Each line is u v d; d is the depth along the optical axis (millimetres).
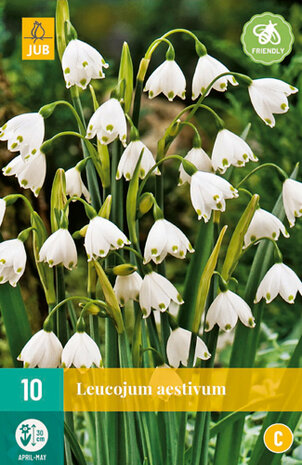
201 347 877
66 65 825
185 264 2289
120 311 848
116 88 816
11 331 1021
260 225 870
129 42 2848
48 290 898
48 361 847
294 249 2088
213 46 2301
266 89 843
